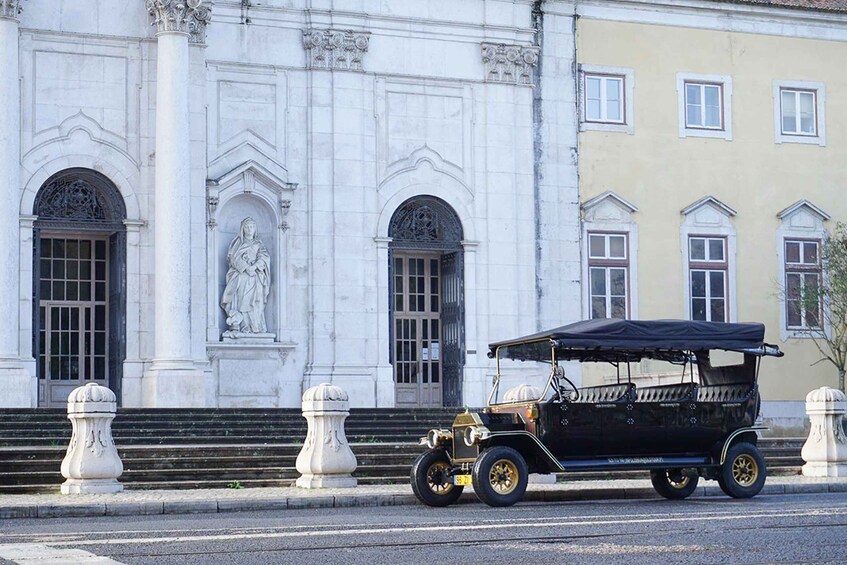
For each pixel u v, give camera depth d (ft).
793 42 142.82
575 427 70.69
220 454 86.53
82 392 76.59
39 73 116.47
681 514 60.85
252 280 122.21
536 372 128.06
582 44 135.64
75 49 117.50
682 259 137.49
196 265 118.32
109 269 119.96
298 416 108.88
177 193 115.65
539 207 132.98
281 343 122.42
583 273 134.00
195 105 119.14
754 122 141.08
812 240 142.20
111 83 118.42
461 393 128.77
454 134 130.52
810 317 140.36
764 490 79.61
